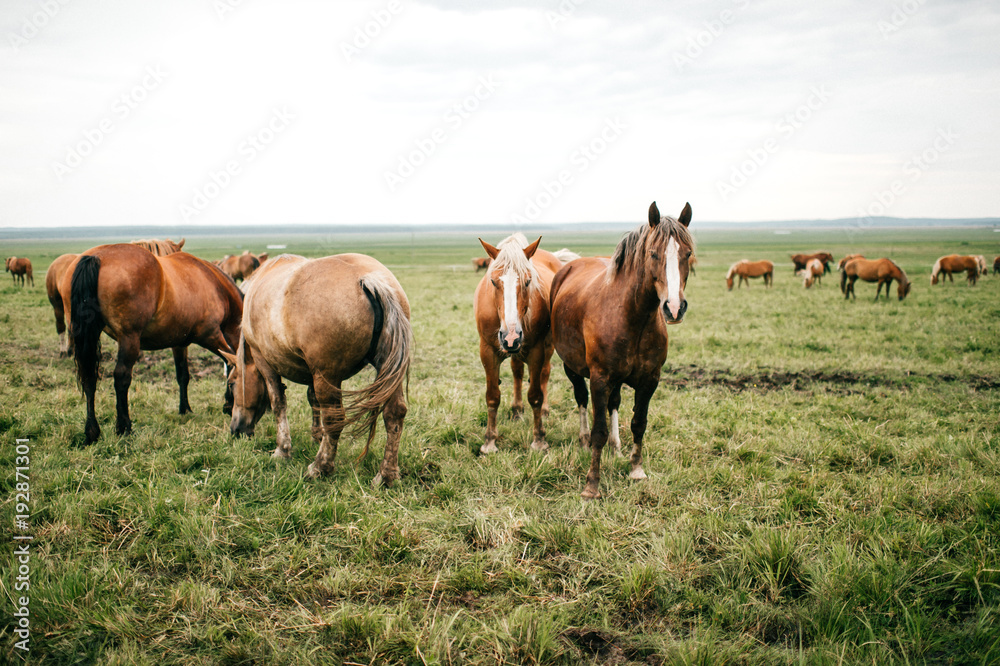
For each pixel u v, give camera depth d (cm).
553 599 316
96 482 438
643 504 430
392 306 425
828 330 1252
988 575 317
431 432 570
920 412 643
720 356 991
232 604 308
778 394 740
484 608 312
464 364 951
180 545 358
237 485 438
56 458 479
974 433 559
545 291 576
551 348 630
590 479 443
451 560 354
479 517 391
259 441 555
